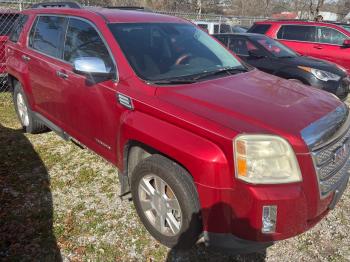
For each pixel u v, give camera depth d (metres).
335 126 2.66
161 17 3.99
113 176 4.08
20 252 2.90
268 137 2.33
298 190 2.35
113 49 3.30
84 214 3.40
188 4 26.83
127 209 3.49
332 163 2.61
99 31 3.48
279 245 3.05
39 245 2.99
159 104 2.76
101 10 3.90
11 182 3.91
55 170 4.20
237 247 2.52
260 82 3.32
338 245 3.07
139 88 3.01
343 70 7.07
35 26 4.69
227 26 15.41
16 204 3.52
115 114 3.17
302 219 2.45
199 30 4.11
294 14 31.70
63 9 4.23
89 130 3.65
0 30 7.18
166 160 2.71
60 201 3.60
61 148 4.77
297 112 2.66
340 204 3.64
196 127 2.50
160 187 2.83
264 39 7.81
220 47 4.02
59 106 4.08
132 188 3.11
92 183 3.93
